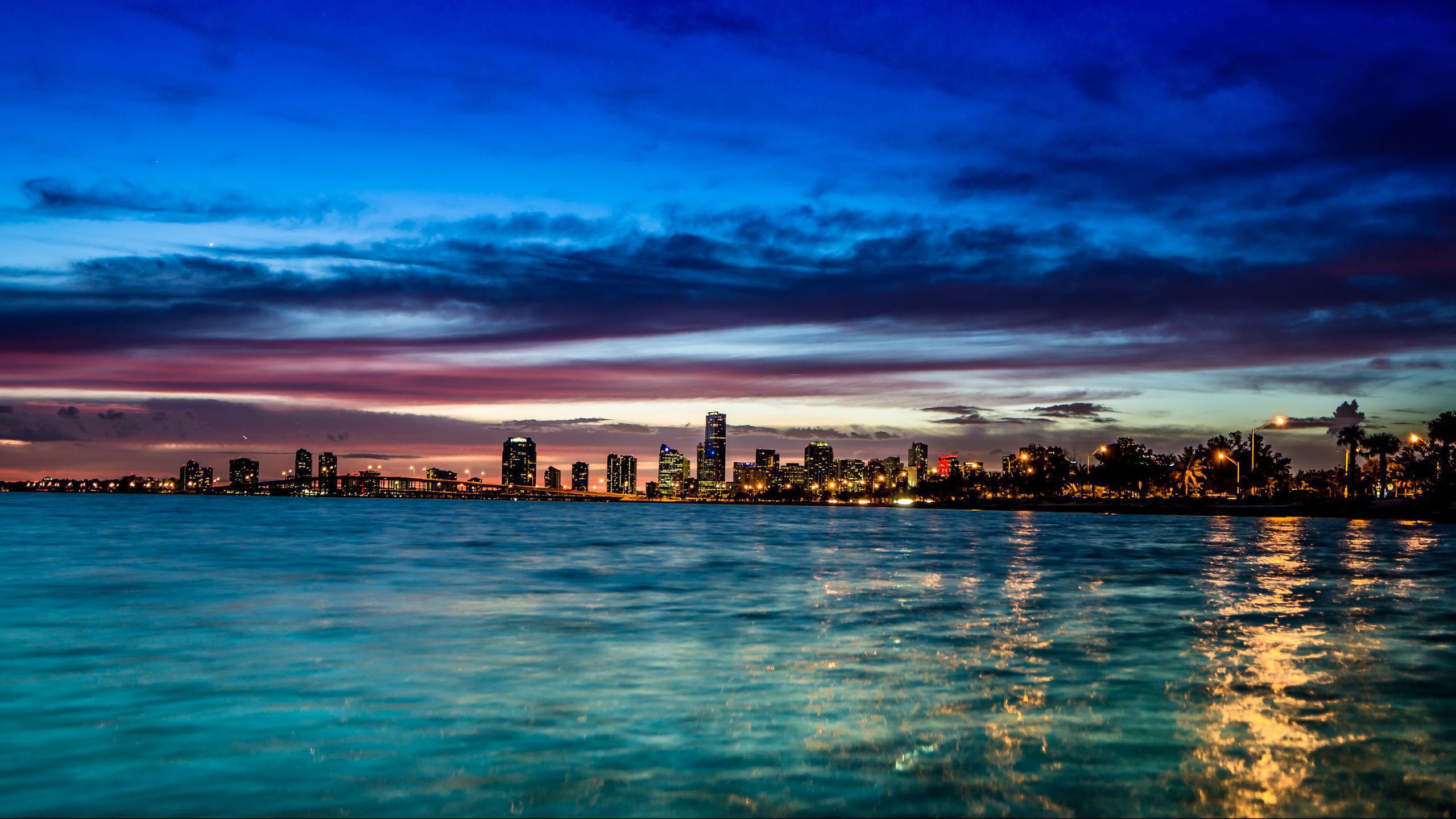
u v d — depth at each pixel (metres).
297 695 15.68
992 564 49.31
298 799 10.71
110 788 11.06
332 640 21.47
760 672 17.88
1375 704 15.44
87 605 27.86
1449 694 16.27
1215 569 46.75
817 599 31.12
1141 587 36.41
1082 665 18.81
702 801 10.66
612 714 14.45
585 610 27.48
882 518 189.12
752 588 35.03
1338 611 28.77
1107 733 13.52
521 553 55.44
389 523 109.19
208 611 26.45
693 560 51.50
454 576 38.88
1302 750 12.67
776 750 12.58
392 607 27.66
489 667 18.27
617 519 164.00
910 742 12.96
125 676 17.25
